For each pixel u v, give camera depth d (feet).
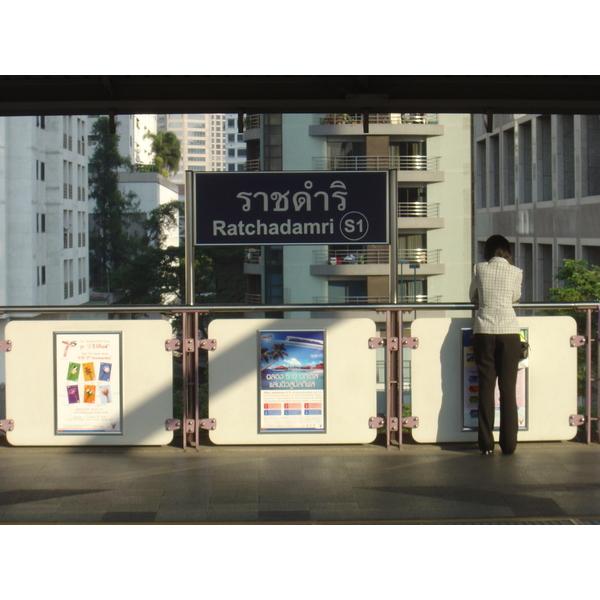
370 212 21.72
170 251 222.28
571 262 82.69
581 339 22.06
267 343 21.57
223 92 24.77
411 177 192.34
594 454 21.26
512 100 25.27
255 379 21.59
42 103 24.50
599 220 112.68
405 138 191.83
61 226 246.68
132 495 18.21
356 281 199.00
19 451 21.54
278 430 21.68
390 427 21.74
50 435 21.70
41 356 21.62
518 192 148.36
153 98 24.66
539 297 138.21
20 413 21.68
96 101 24.64
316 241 21.75
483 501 17.83
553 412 22.11
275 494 18.28
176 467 20.17
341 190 21.74
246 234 21.66
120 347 21.56
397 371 21.76
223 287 224.33
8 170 211.00
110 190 351.05
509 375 20.97
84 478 19.35
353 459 20.84
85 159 287.69
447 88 24.89
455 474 19.63
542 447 21.90
